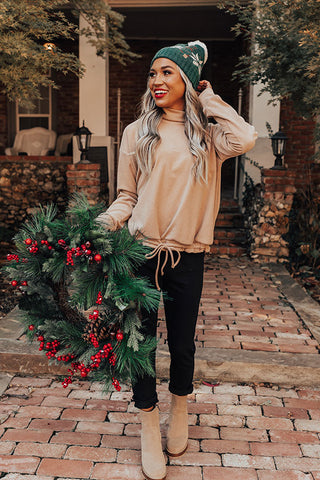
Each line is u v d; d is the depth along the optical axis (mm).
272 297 4512
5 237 6898
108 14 5973
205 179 1920
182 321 2014
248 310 4098
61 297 1917
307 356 3098
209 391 2840
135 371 1913
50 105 10211
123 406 2637
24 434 2354
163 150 1914
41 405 2627
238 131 1902
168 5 7805
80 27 7457
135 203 2088
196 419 2525
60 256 1789
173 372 2094
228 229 7227
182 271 1993
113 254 1760
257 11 5090
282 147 5953
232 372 2973
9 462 2145
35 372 2996
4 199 7457
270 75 5289
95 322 1800
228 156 1989
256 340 3398
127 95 10352
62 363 1988
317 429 2461
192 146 1896
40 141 9359
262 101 7277
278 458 2221
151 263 1978
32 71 4574
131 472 2098
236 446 2301
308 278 5527
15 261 1890
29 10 4258
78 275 1765
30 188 7434
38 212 1910
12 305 4258
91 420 2492
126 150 2057
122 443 2303
